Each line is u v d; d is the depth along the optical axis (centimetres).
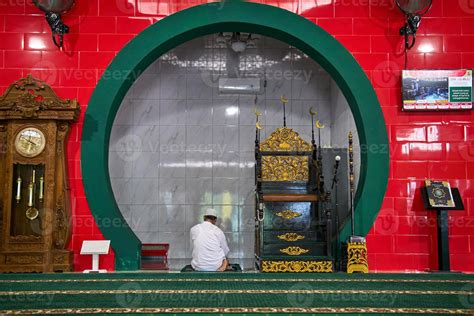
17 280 571
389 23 841
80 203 798
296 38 835
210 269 772
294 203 799
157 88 1098
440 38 838
